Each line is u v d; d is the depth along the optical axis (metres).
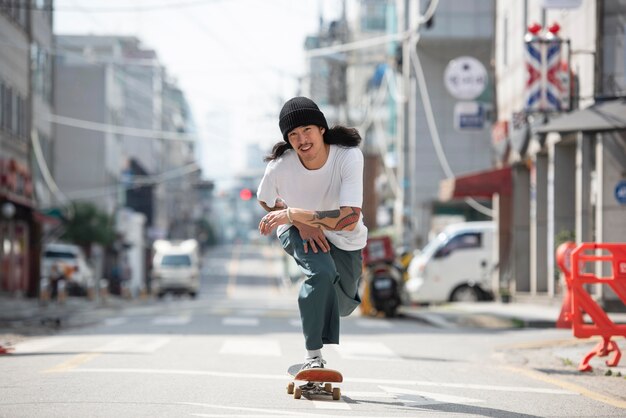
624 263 16.02
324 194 11.41
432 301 44.31
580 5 31.00
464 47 64.50
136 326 27.70
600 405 12.03
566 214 36.56
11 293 59.41
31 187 61.53
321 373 11.04
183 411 10.50
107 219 90.06
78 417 10.06
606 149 30.92
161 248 85.62
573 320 16.17
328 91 81.06
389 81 83.00
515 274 42.69
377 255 36.09
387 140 86.88
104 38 125.56
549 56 32.47
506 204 43.84
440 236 45.28
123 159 130.25
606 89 31.06
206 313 36.47
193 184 120.31
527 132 39.53
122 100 128.88
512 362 18.19
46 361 16.27
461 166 66.12
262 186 11.57
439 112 65.94
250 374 14.50
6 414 10.25
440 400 12.03
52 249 70.75
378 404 11.41
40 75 73.94
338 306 11.25
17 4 62.88
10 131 61.31
